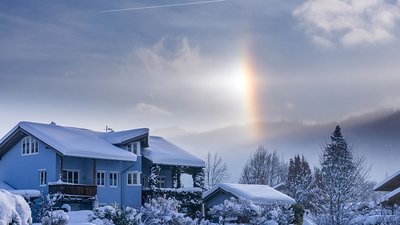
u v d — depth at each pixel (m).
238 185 55.94
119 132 57.12
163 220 42.38
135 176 54.81
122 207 48.16
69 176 50.78
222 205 48.12
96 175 52.25
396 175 46.16
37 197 47.62
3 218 20.92
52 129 52.81
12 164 53.34
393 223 32.62
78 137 52.75
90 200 49.22
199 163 58.66
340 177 31.78
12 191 46.34
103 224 39.41
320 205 32.78
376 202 40.62
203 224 47.53
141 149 56.47
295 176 78.81
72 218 41.75
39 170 50.88
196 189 56.47
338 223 30.88
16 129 52.25
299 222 50.44
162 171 58.88
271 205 50.22
